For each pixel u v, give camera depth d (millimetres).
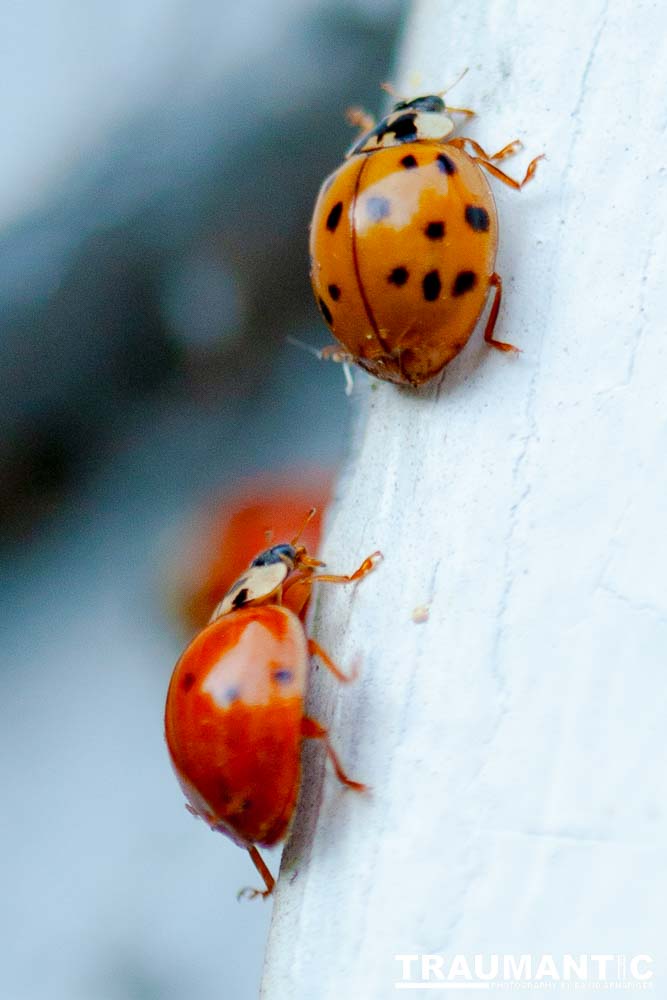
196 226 125
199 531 121
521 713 73
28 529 128
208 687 76
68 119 138
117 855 117
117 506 127
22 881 116
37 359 121
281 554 79
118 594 126
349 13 135
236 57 135
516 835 72
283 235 124
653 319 75
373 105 131
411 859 72
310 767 75
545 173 77
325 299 78
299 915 73
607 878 71
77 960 111
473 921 71
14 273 122
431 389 77
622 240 76
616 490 74
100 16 143
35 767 124
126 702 125
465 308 76
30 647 129
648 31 77
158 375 125
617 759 71
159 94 135
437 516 75
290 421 128
